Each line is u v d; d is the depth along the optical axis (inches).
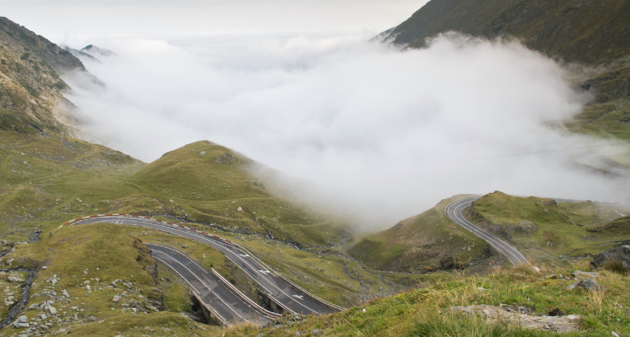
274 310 3024.1
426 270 4771.2
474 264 4335.6
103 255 2544.3
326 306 2982.3
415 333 528.1
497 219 4950.8
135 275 2469.2
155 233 4138.8
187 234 4539.9
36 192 5654.5
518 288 677.9
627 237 3804.1
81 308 1836.9
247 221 6742.1
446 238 5036.9
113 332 1473.9
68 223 4478.3
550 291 655.8
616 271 758.5
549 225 4692.4
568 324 477.7
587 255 3587.6
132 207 5851.4
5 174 6245.1
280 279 3516.2
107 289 2149.4
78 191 6264.8
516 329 464.8
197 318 2333.9
